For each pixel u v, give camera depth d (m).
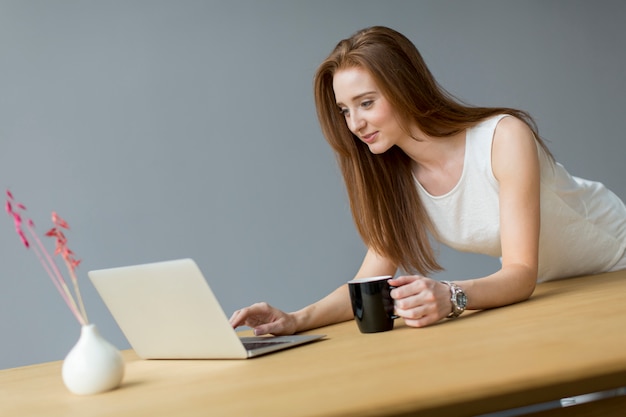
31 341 4.13
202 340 1.41
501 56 4.83
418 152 1.99
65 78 4.25
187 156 4.37
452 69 4.75
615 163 4.98
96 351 1.24
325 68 1.93
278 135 4.50
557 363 0.96
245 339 1.63
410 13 4.71
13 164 4.17
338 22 4.61
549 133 4.88
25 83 4.20
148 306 1.46
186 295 1.37
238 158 4.44
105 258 4.24
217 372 1.28
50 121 4.22
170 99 4.37
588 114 4.95
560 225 2.15
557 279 2.30
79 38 4.27
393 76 1.84
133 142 4.31
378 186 2.06
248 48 4.47
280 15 4.52
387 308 1.52
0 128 4.16
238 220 4.42
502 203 1.83
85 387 1.23
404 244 2.09
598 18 5.00
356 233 4.59
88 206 4.23
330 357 1.26
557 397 0.92
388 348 1.28
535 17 4.89
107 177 4.27
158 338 1.50
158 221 4.32
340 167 2.10
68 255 1.26
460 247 2.19
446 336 1.32
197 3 4.41
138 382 1.30
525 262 1.73
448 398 0.88
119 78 4.31
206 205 4.38
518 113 1.95
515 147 1.85
